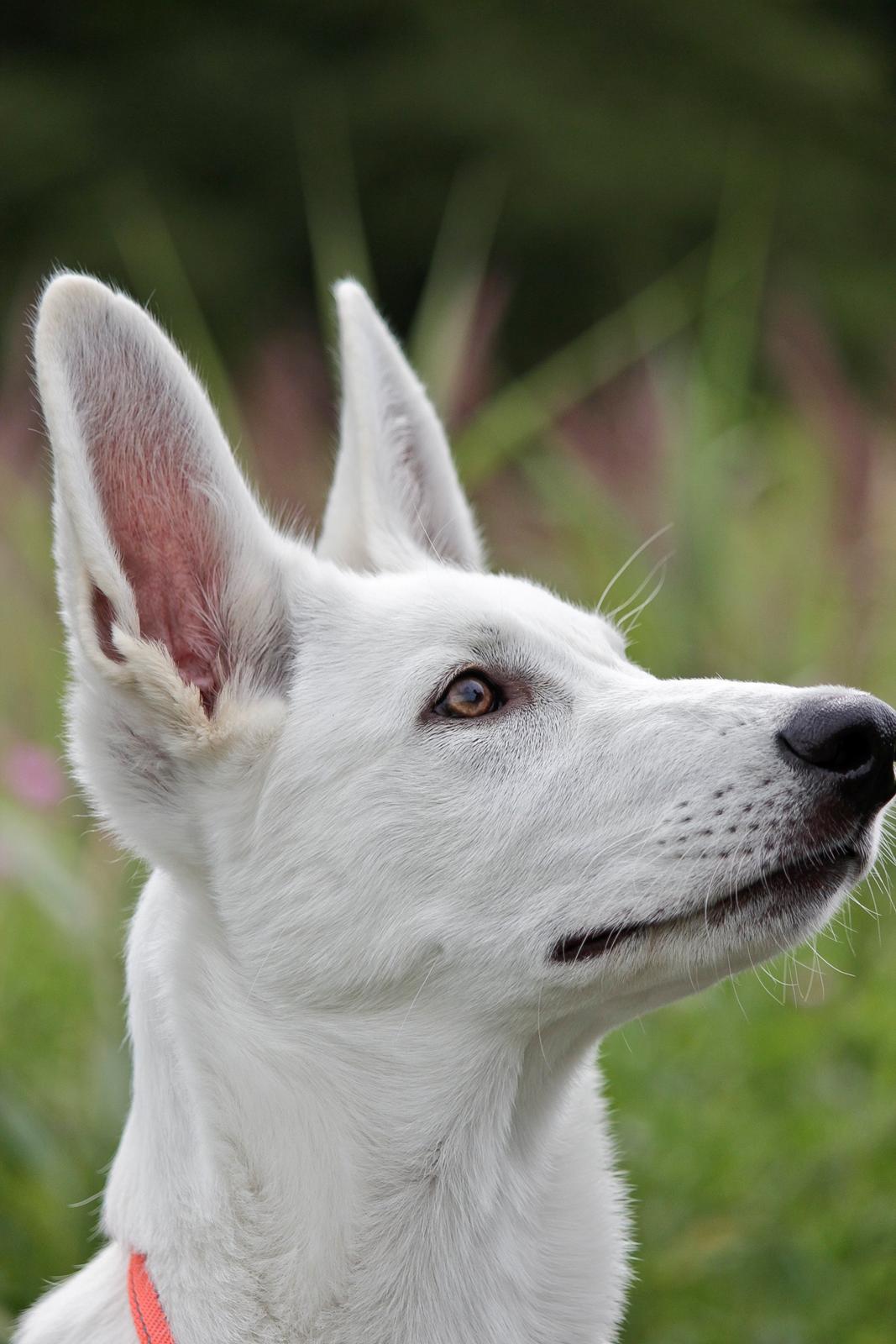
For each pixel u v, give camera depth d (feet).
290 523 27.09
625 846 18.65
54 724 36.35
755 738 18.81
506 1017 18.85
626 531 37.83
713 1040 30.76
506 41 102.27
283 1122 19.06
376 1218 19.01
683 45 103.86
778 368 53.26
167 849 19.67
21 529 40.27
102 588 18.75
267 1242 18.95
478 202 95.25
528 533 40.52
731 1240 27.25
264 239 95.81
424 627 19.90
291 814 19.24
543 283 96.99
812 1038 30.37
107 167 96.22
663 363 43.62
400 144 97.25
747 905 18.56
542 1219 19.81
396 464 24.66
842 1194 28.37
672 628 35.37
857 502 39.19
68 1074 29.89
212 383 35.88
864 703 18.71
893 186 102.83
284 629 20.38
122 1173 20.38
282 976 19.12
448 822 18.94
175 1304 19.20
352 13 102.73
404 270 98.89
